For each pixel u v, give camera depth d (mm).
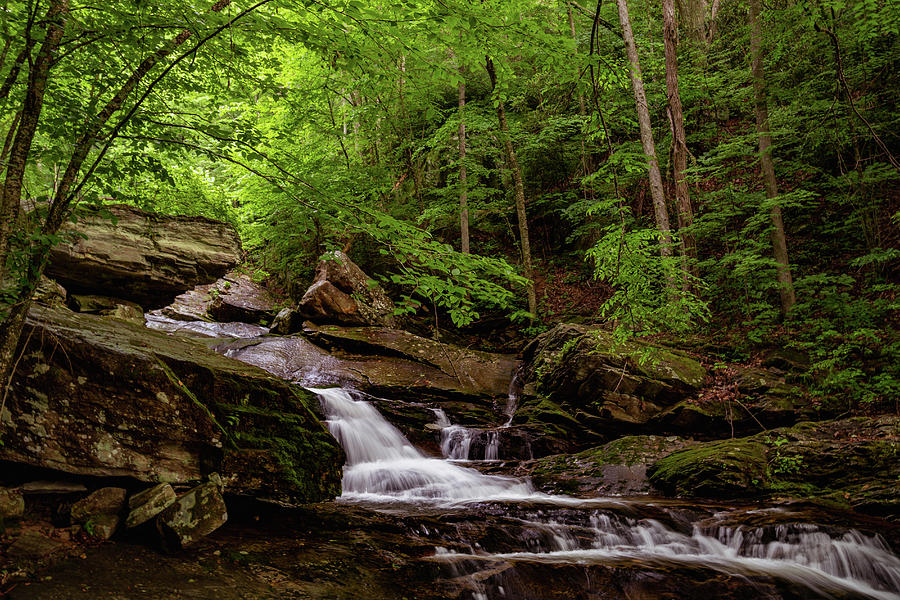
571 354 10789
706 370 10398
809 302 11070
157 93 5527
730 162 15320
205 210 14523
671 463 7953
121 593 3516
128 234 9461
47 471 4395
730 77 15438
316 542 4844
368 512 5969
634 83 13359
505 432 9672
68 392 4465
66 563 3730
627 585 4762
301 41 4477
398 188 17984
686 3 18984
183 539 4285
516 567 4785
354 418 9406
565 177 18828
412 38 4520
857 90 12180
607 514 6184
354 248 16812
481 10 4105
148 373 4766
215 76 5371
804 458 7512
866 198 12023
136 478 4629
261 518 5191
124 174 4434
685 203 12641
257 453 5184
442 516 5953
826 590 4891
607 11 18031
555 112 17141
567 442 9750
